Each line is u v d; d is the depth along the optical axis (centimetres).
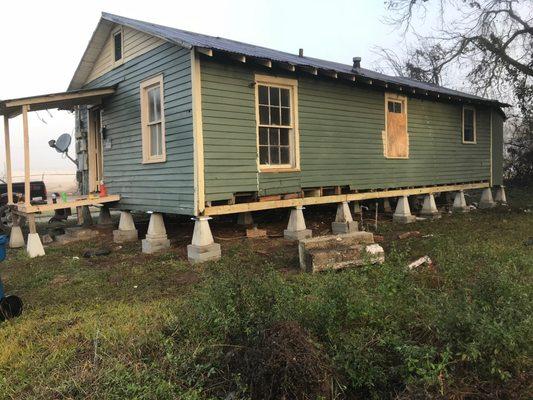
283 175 929
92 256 865
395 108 1229
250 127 864
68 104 1034
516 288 398
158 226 902
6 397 339
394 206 1481
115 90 1035
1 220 1260
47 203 987
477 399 310
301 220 957
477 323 338
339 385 326
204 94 789
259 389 324
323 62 1351
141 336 409
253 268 708
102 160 1148
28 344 427
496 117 1644
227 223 1113
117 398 321
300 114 966
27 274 746
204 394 334
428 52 2756
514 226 1089
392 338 360
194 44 739
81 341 425
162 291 612
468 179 1498
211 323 402
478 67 2283
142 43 932
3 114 1017
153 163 912
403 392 318
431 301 422
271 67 890
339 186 1058
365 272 573
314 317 385
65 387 332
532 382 312
